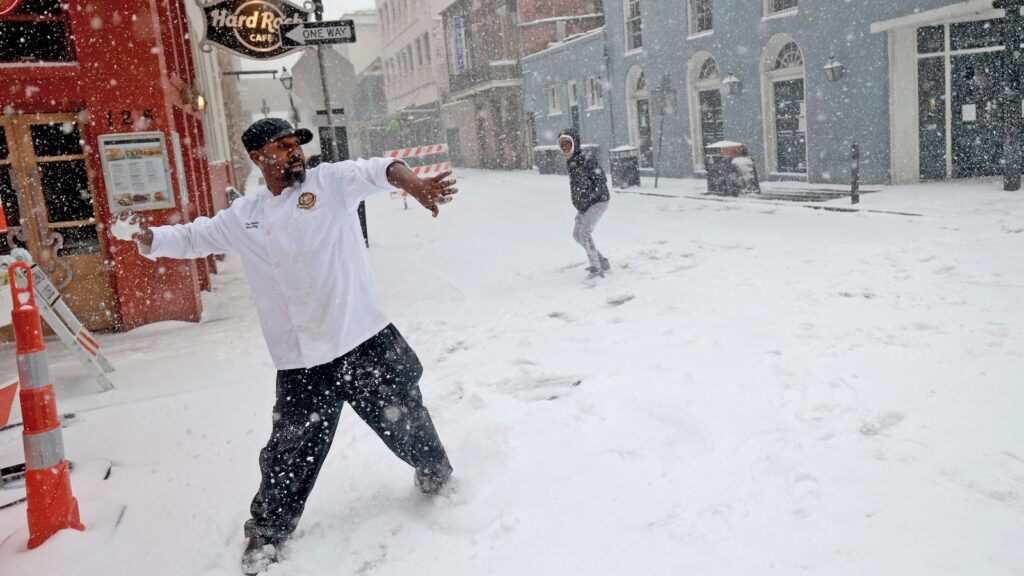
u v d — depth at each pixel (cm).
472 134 3856
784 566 252
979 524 263
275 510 299
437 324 675
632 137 2339
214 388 550
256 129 286
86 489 388
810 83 1532
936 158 1379
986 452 316
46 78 752
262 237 287
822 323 536
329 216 288
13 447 473
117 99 772
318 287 287
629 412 401
